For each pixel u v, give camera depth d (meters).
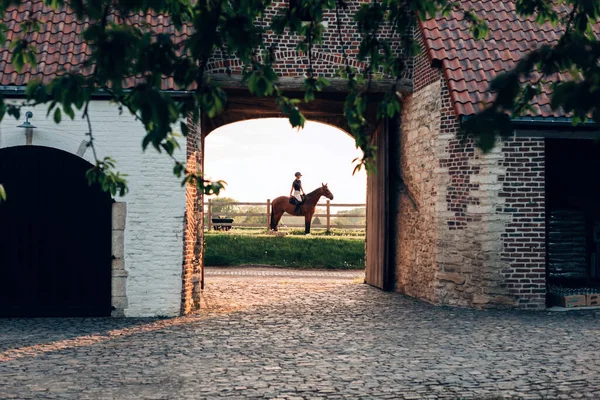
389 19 6.19
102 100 11.75
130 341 9.65
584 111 4.01
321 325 11.03
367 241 17.39
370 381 7.34
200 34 4.84
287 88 14.39
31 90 4.50
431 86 13.67
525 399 6.65
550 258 14.42
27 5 12.98
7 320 11.52
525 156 12.55
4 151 11.81
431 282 13.73
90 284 11.91
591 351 8.94
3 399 6.62
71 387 7.09
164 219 11.91
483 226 12.57
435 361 8.34
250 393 6.84
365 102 6.06
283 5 14.43
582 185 14.47
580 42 4.03
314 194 26.72
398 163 15.88
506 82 4.06
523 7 6.50
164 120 4.30
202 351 8.95
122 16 4.87
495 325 10.97
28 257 11.88
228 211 32.16
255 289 15.94
